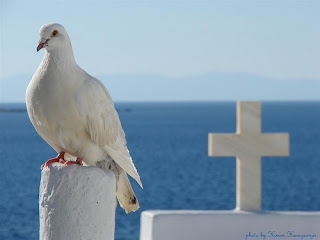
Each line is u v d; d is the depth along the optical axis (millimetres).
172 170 66625
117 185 7820
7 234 31938
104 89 7445
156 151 95875
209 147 8820
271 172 66125
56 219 6648
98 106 7191
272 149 8758
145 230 8320
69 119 7035
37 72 7094
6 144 115312
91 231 6703
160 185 53438
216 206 41656
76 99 6992
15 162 78188
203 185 53000
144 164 74750
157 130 168750
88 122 7141
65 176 6609
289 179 58812
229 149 8758
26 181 56688
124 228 31438
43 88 6953
